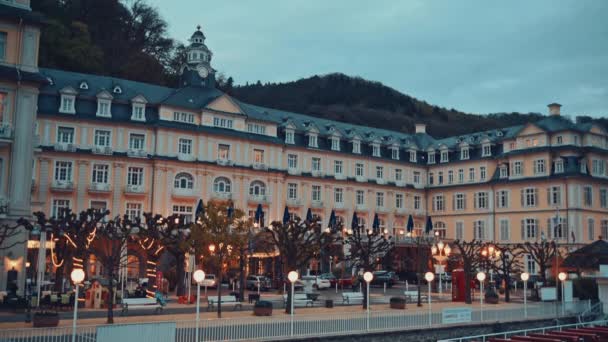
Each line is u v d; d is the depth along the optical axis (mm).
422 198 83250
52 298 32812
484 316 34938
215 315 31266
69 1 89250
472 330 33500
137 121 59156
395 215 79500
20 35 38875
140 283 44750
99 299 34594
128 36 97562
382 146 80938
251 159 65438
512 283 60719
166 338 22391
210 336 24016
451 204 80188
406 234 74875
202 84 67188
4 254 36500
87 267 51500
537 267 68125
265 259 63969
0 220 36344
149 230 40656
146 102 60281
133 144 59125
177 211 59844
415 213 81750
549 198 68438
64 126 55906
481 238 75375
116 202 57562
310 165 72625
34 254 49219
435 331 31734
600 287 42344
